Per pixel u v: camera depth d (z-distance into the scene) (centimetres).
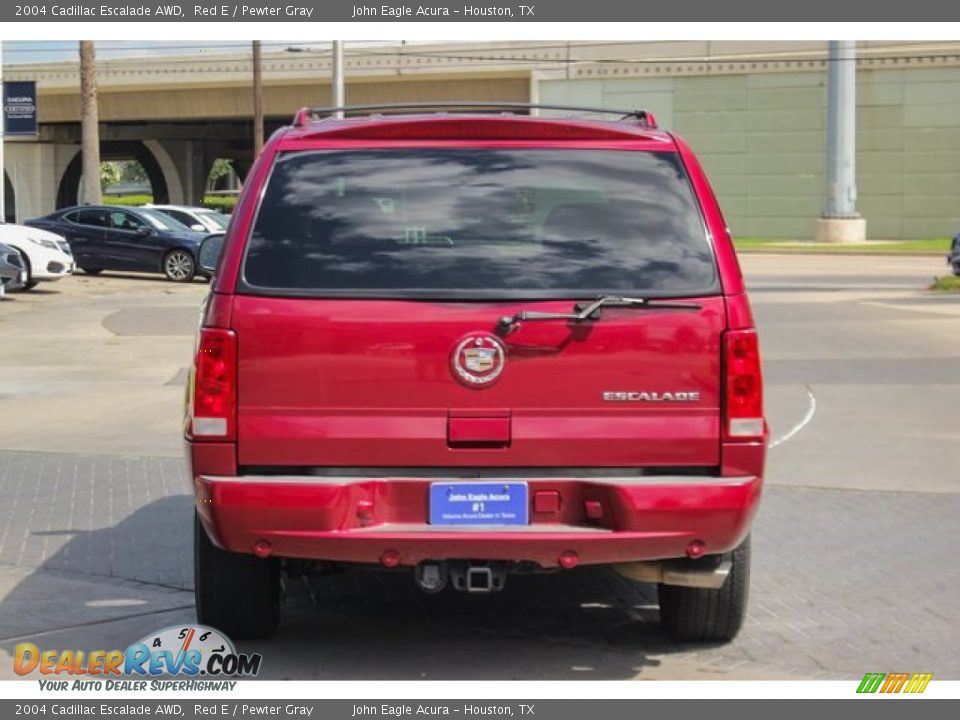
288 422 494
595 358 495
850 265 3888
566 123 520
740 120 6153
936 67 5875
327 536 487
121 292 2634
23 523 817
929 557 748
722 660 571
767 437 510
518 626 621
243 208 511
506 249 504
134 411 1253
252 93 6988
